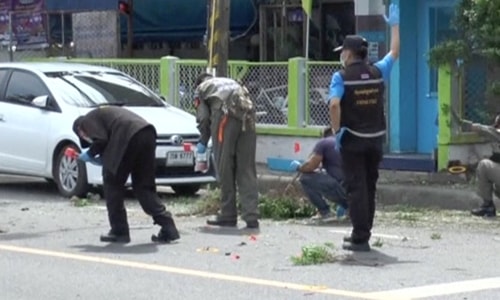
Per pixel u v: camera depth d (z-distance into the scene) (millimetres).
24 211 15586
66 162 16984
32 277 10906
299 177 14883
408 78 19016
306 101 19672
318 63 19578
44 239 13062
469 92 17703
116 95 17625
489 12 16562
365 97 11648
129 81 18188
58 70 17953
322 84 19516
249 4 22984
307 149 19469
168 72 20922
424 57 18828
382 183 17453
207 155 16359
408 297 9688
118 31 23547
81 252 12164
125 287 10375
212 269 11141
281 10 22781
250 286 10305
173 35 23750
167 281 10609
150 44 24656
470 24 16891
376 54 19016
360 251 11945
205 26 23156
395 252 12031
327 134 14680
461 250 12195
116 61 21797
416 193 16625
